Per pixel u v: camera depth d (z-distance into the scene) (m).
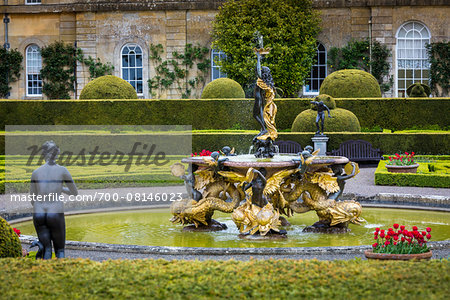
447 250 8.28
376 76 32.44
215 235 10.20
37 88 34.88
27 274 5.59
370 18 32.47
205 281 5.31
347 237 9.88
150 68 33.69
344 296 4.85
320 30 32.28
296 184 10.45
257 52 10.64
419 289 4.96
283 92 31.58
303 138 22.70
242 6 31.00
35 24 34.25
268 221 9.74
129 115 26.30
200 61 33.56
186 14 33.38
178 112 26.20
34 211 7.18
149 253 8.35
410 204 13.45
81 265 5.95
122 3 33.47
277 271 5.68
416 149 22.39
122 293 4.98
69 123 26.45
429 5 32.22
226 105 26.06
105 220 11.94
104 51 33.75
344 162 10.33
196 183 10.57
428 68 32.53
